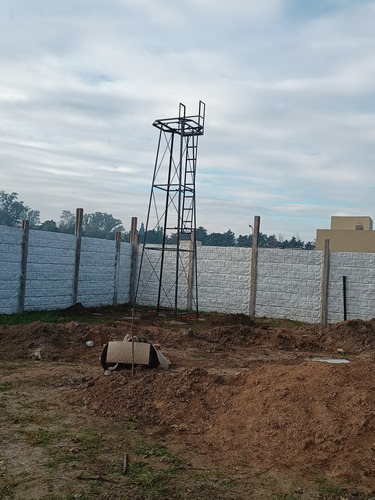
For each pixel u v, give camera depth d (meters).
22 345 10.57
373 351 12.94
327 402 6.12
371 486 4.85
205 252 20.58
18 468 4.94
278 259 19.20
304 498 4.59
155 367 9.31
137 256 22.06
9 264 15.41
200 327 16.33
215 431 6.12
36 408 6.86
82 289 18.91
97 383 7.65
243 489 4.72
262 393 6.65
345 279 17.97
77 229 18.52
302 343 13.09
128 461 5.23
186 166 18.36
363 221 37.72
